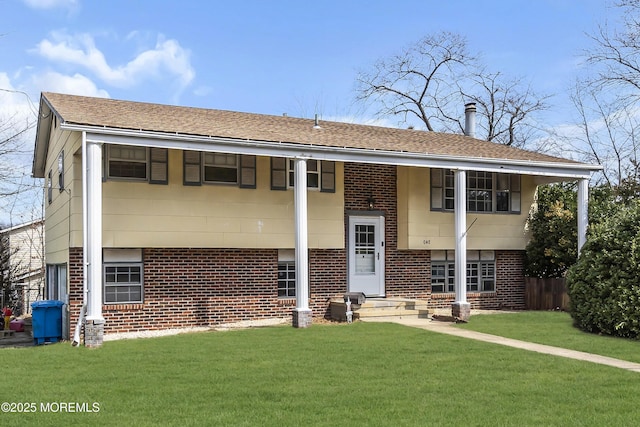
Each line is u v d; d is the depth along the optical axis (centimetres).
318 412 768
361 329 1484
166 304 1623
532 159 1909
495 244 2089
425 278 2009
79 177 1516
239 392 866
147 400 823
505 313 1920
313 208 1806
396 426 710
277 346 1245
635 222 1460
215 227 1664
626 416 750
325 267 1848
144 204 1582
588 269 1496
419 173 1956
